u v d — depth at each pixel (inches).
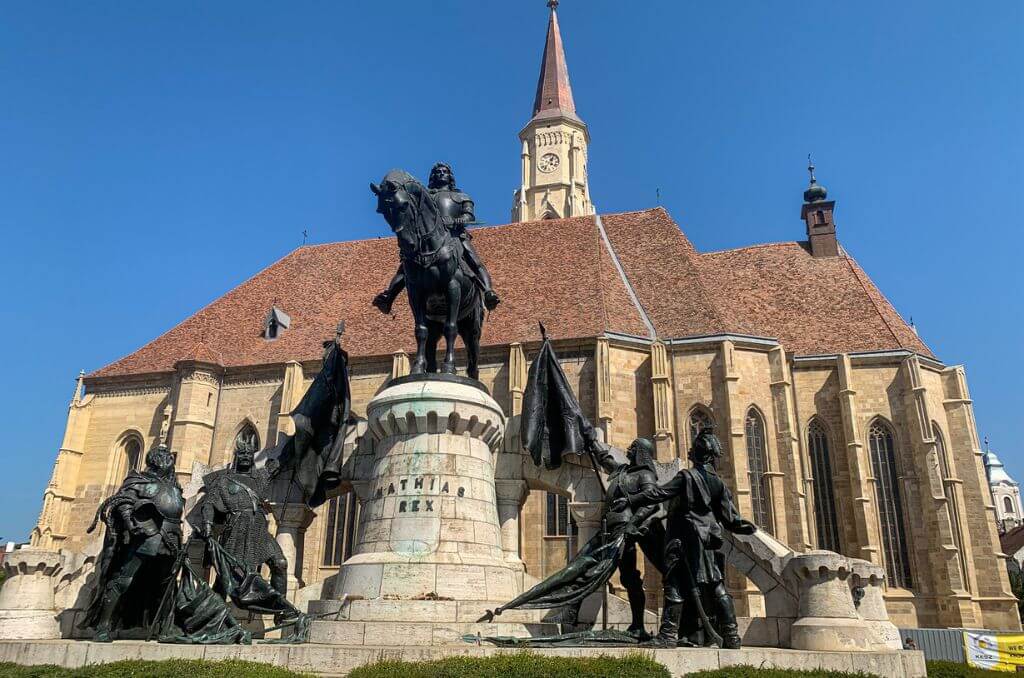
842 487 1772.9
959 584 1630.2
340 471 685.9
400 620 523.8
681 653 446.9
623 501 543.8
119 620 528.1
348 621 509.4
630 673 372.8
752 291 2156.7
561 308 1849.2
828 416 1840.6
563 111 3459.6
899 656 461.7
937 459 1732.3
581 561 527.2
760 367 1745.8
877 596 553.0
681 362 1732.3
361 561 574.9
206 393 1882.4
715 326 1760.6
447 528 580.4
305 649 438.6
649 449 565.6
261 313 2135.8
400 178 659.4
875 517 1729.8
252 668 385.1
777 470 1649.9
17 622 589.9
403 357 1772.9
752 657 453.1
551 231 2198.6
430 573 554.3
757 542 581.3
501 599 564.1
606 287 1902.1
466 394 620.7
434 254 650.2
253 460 604.1
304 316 2096.5
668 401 1648.6
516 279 2011.6
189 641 485.4
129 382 1974.7
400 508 589.6
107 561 532.1
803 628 521.0
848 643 505.4
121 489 542.6
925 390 1793.8
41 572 631.8
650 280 1977.1
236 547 556.4
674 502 510.9
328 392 698.2
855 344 1919.3
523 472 686.5
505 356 1749.5
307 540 1705.2
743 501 1566.2
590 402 1673.2
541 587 518.6
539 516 1609.3
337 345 717.3
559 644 480.1
